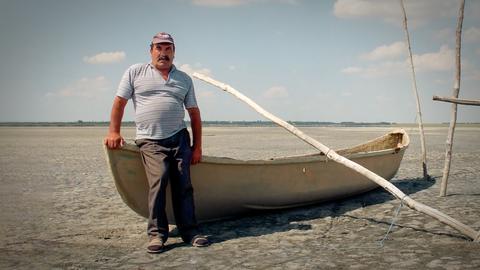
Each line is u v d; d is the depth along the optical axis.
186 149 4.73
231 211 5.80
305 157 6.08
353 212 6.41
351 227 5.56
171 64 4.71
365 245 4.73
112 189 9.01
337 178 6.77
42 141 28.98
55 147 22.48
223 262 4.20
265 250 4.58
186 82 4.79
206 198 5.41
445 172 7.68
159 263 4.21
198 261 4.24
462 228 4.69
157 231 4.61
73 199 7.89
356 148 9.34
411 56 9.43
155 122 4.56
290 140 29.58
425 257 4.22
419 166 12.82
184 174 4.69
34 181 10.16
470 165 12.96
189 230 4.79
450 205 6.87
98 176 10.99
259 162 5.57
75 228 5.75
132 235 5.36
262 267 4.04
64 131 55.28
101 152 18.92
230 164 5.36
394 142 9.77
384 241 4.87
